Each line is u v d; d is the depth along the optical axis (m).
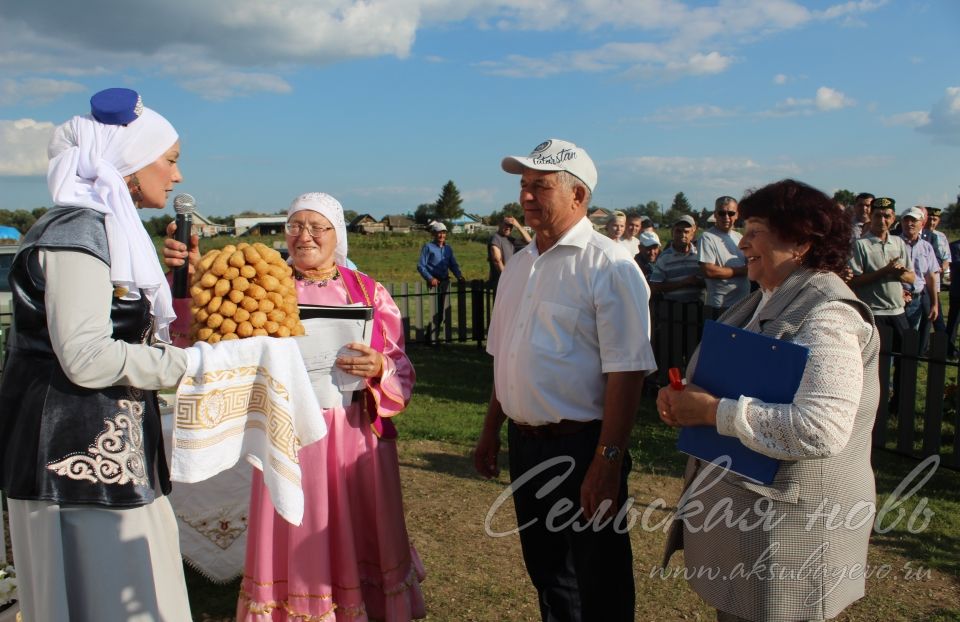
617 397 2.73
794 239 2.19
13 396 2.11
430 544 4.48
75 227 2.06
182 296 2.99
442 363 10.82
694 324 7.78
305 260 3.21
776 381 2.08
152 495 2.22
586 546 2.84
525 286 2.95
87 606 2.13
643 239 10.57
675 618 3.64
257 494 3.06
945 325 10.83
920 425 7.02
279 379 2.35
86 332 2.02
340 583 3.04
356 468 3.14
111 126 2.24
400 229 99.25
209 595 3.95
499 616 3.66
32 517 2.11
